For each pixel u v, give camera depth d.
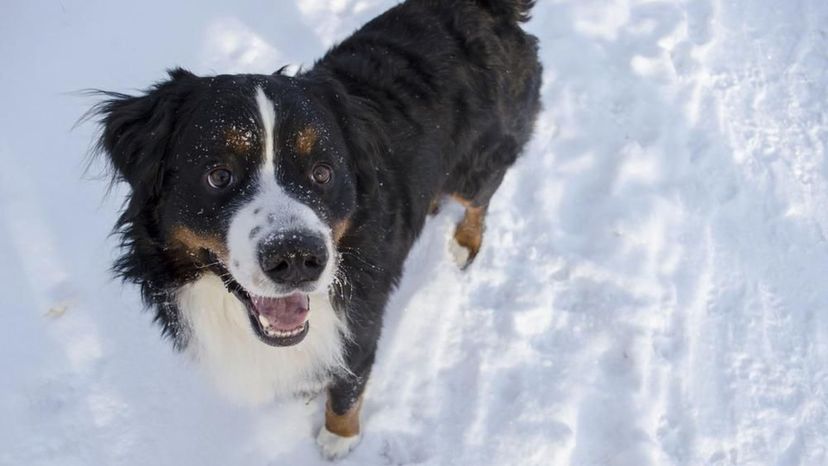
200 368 1.46
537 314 1.68
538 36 2.05
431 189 1.53
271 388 1.45
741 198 1.86
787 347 1.70
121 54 1.85
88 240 1.65
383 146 1.42
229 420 1.54
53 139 1.74
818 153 1.96
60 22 1.88
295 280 1.21
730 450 1.60
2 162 1.71
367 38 1.53
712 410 1.63
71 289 1.61
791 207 1.87
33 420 1.50
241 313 1.38
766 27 2.28
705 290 1.75
